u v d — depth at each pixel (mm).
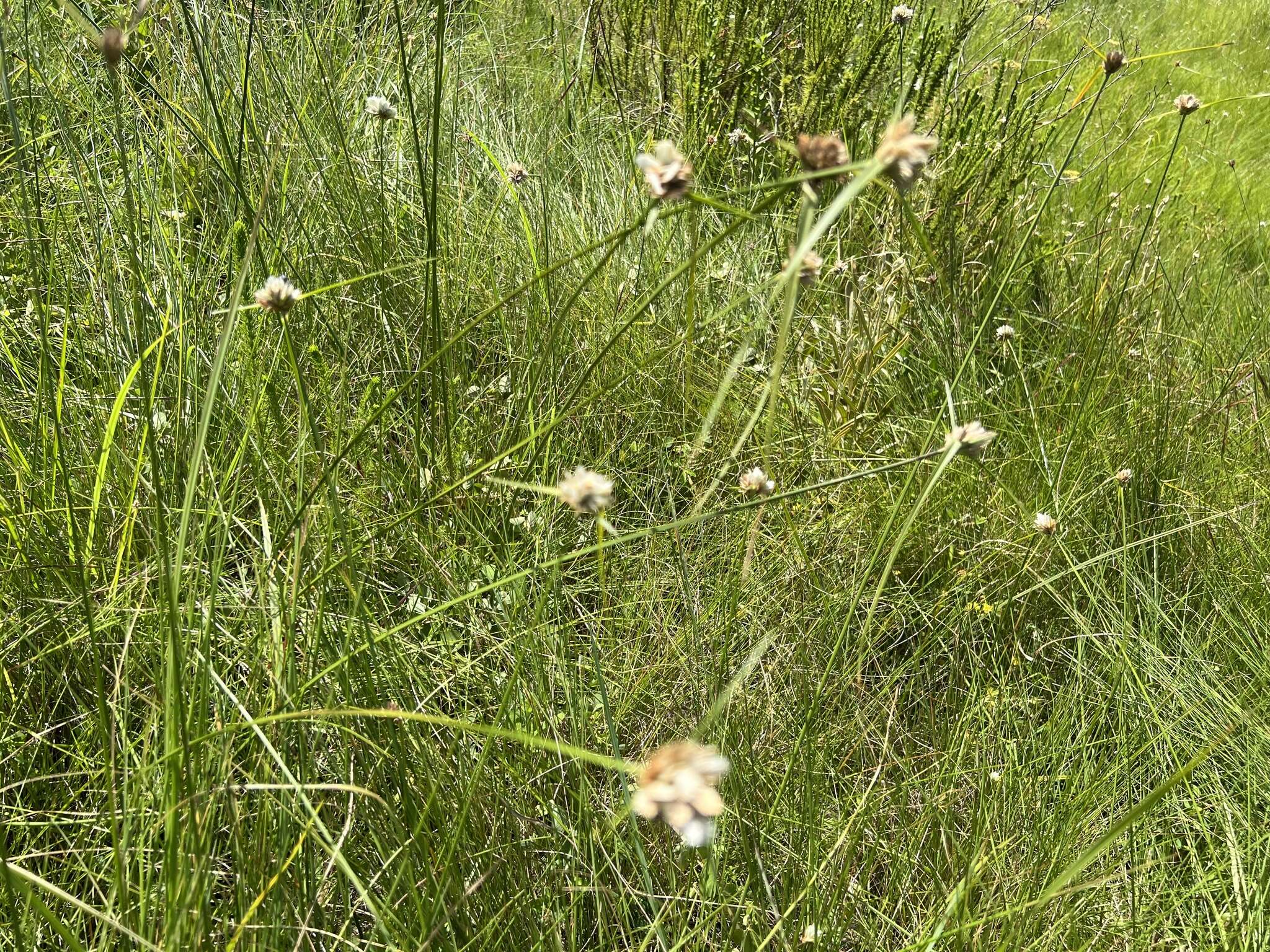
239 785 432
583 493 338
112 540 561
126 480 569
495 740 489
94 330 670
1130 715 614
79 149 814
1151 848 545
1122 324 952
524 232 883
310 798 450
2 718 478
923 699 630
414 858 438
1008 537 716
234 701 419
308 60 952
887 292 885
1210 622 700
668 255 907
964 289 962
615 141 1152
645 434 769
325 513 574
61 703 513
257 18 992
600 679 474
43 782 480
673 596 645
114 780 420
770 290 874
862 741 577
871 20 1163
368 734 467
